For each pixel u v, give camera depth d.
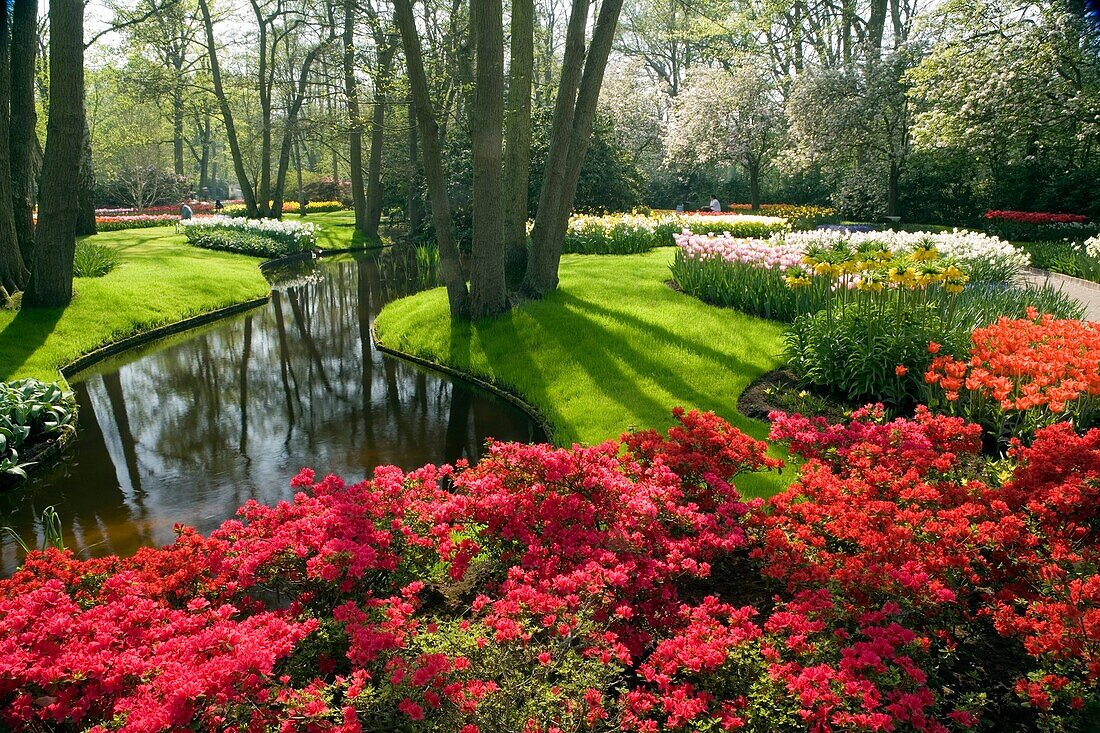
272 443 7.26
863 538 3.13
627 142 36.03
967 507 3.24
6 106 11.36
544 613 2.73
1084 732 2.46
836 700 2.25
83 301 11.88
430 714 2.47
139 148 41.81
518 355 9.16
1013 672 2.85
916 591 2.74
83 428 7.84
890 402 6.53
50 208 11.16
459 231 20.42
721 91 28.84
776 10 30.00
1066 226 18.11
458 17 19.31
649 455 4.31
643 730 2.31
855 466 4.05
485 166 9.88
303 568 3.31
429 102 9.79
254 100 45.00
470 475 3.91
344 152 45.28
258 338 11.98
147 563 3.41
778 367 7.90
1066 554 2.92
